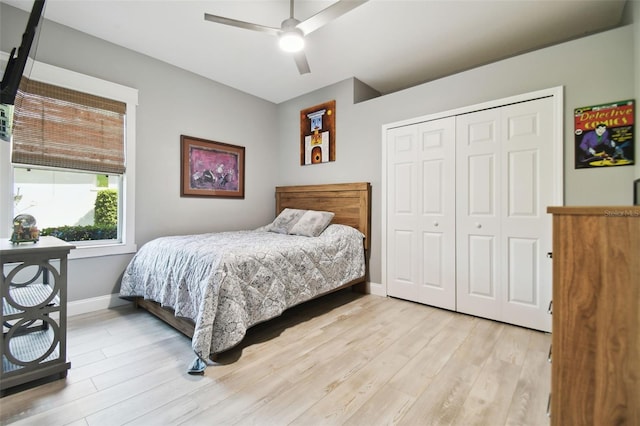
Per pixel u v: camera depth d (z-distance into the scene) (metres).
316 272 2.70
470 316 2.69
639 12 1.91
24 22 2.32
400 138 3.17
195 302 1.97
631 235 0.83
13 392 1.50
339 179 3.70
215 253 2.06
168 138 3.20
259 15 2.38
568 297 0.91
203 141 3.51
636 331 0.82
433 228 2.95
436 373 1.72
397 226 3.21
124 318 2.53
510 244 2.51
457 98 2.79
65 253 1.66
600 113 2.13
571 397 0.90
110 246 2.76
